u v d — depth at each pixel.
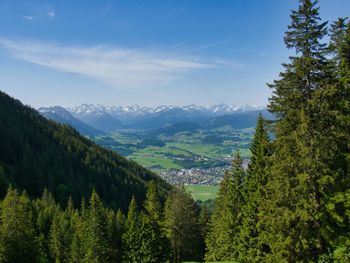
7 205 59.03
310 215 27.16
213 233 72.31
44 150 164.75
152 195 83.75
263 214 35.06
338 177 27.23
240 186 54.09
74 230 81.31
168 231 77.94
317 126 26.64
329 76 27.42
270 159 30.22
